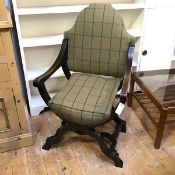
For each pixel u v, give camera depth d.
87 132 1.52
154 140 1.72
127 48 1.52
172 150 1.63
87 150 1.63
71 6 1.78
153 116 1.81
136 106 2.09
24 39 1.81
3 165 1.51
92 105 1.36
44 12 1.60
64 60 1.63
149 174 1.45
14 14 1.54
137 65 2.04
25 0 1.75
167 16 1.88
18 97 1.43
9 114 1.47
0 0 1.14
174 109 1.47
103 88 1.51
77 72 1.73
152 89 1.72
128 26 2.08
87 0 1.89
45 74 1.44
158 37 1.97
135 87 2.08
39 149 1.63
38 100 2.04
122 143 1.69
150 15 1.83
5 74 1.32
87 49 1.59
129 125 1.87
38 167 1.50
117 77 1.64
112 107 1.38
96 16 1.51
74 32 1.57
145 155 1.59
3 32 1.20
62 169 1.48
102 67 1.62
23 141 1.61
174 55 2.20
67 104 1.36
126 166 1.50
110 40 1.53
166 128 1.84
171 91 1.70
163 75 1.92
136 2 1.91
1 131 1.52
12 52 1.27
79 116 1.33
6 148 1.59
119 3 1.94
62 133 1.57
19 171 1.47
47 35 1.93
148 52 2.02
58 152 1.61
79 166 1.50
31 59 2.00
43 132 1.79
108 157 1.54
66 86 1.54
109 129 1.82
